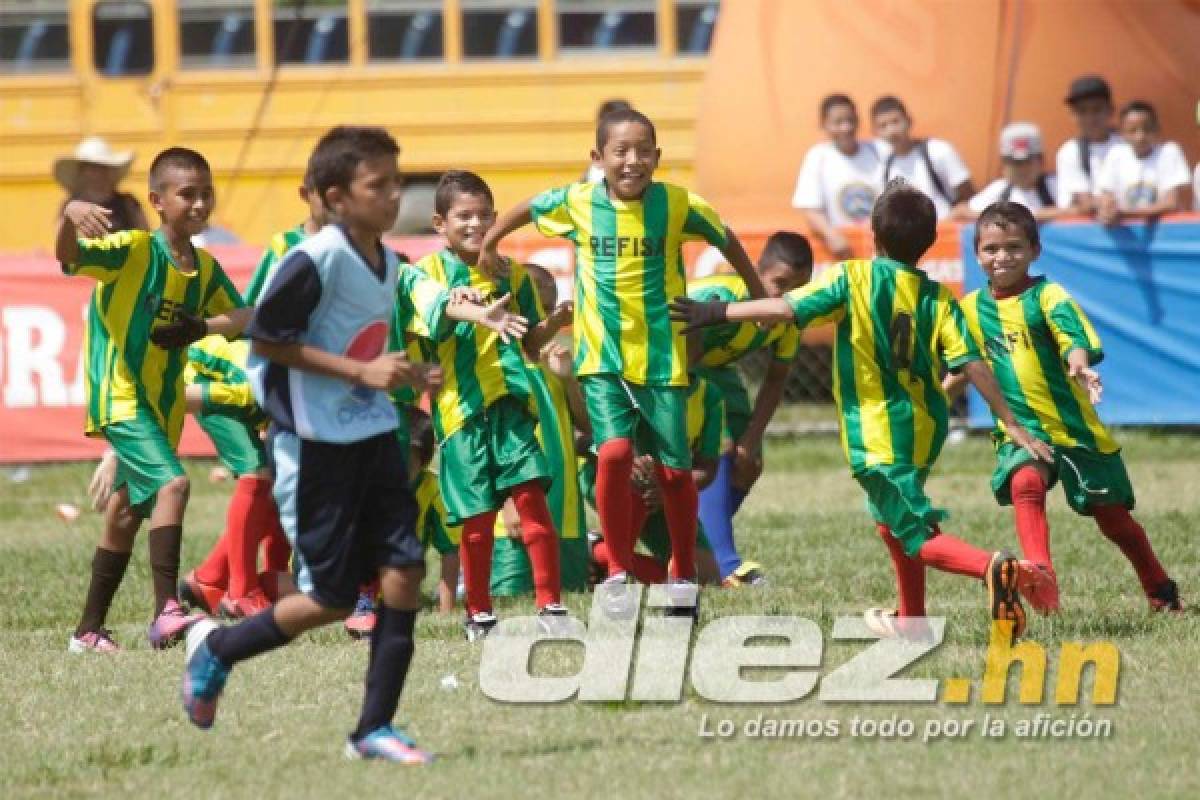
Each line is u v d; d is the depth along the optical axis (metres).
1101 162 44.78
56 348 44.59
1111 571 27.75
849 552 30.69
